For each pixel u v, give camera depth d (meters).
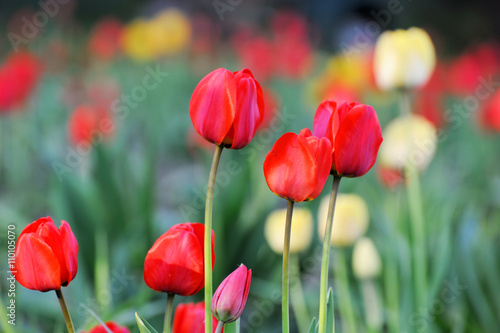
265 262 3.02
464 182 4.40
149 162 3.18
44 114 5.82
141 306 2.08
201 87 1.31
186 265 1.33
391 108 5.70
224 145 1.32
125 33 7.69
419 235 2.15
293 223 2.25
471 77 5.47
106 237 2.97
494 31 13.23
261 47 6.18
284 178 1.31
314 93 5.55
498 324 2.48
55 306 2.42
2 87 4.08
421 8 12.81
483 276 2.61
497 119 4.21
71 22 8.91
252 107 1.32
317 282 3.13
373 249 2.29
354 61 5.86
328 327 1.40
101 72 8.00
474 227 2.58
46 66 7.32
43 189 4.60
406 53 2.22
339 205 2.12
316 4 11.93
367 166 1.34
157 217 3.24
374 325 2.29
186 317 1.42
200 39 8.92
